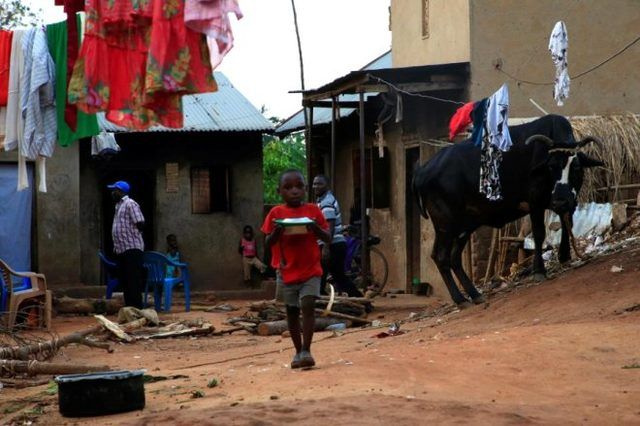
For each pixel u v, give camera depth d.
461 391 7.70
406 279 21.77
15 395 9.56
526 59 18.55
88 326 17.06
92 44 9.63
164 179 25.69
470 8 18.39
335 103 20.47
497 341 9.73
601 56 18.81
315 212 9.37
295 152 38.06
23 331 14.14
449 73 18.47
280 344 13.20
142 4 9.41
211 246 25.89
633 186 16.33
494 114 13.65
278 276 9.47
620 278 12.48
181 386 9.08
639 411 6.98
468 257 18.58
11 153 21.22
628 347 9.16
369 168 24.09
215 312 19.91
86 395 7.89
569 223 14.55
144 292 20.59
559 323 10.83
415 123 20.95
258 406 7.24
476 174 14.57
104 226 25.62
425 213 15.50
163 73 9.15
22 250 21.56
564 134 13.84
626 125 16.91
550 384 7.96
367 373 8.49
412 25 22.28
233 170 26.03
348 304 15.88
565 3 18.67
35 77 10.38
